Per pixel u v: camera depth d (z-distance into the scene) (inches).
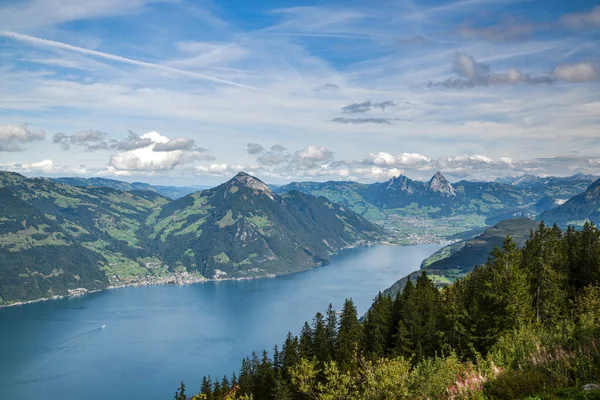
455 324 2977.4
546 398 1056.2
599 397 987.9
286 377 4033.0
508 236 2992.1
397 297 4490.7
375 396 1381.6
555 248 3287.4
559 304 2839.6
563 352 1257.4
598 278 3107.8
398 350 3476.9
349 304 4552.2
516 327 2591.0
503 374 1237.1
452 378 1403.8
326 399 1455.5
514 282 2753.4
